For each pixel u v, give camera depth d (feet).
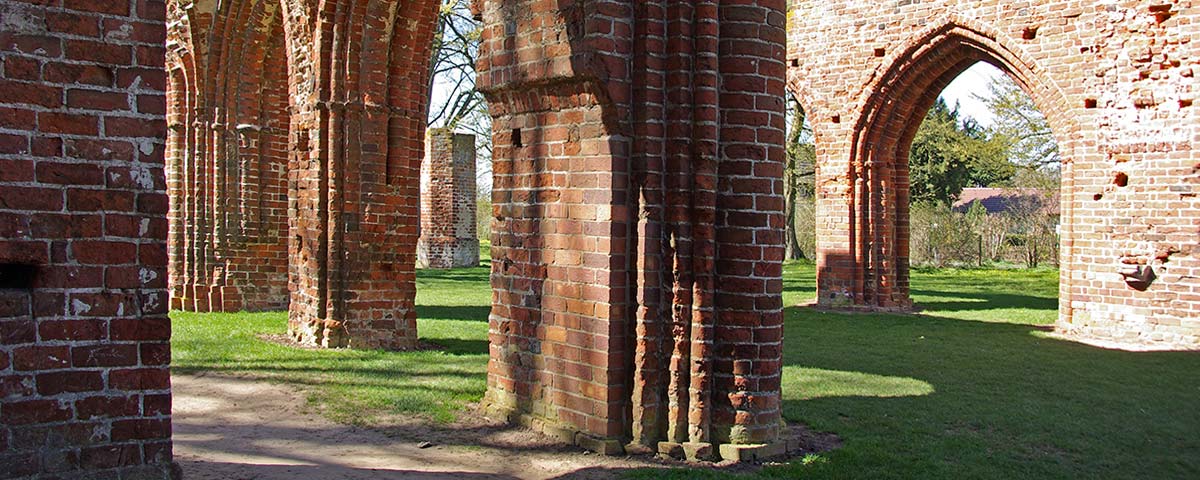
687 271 19.44
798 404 25.68
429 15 34.99
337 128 33.88
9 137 11.33
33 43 11.49
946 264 109.60
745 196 19.25
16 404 11.57
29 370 11.64
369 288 34.55
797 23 59.72
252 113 47.62
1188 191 42.78
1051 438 22.35
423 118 36.29
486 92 22.27
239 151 47.24
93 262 12.01
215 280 47.11
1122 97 45.06
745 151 19.21
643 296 19.43
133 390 12.35
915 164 130.21
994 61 52.49
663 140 19.44
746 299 19.31
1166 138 43.50
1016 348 39.01
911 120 57.82
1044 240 107.24
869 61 56.29
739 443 19.35
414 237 35.91
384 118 34.50
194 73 46.52
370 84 34.01
